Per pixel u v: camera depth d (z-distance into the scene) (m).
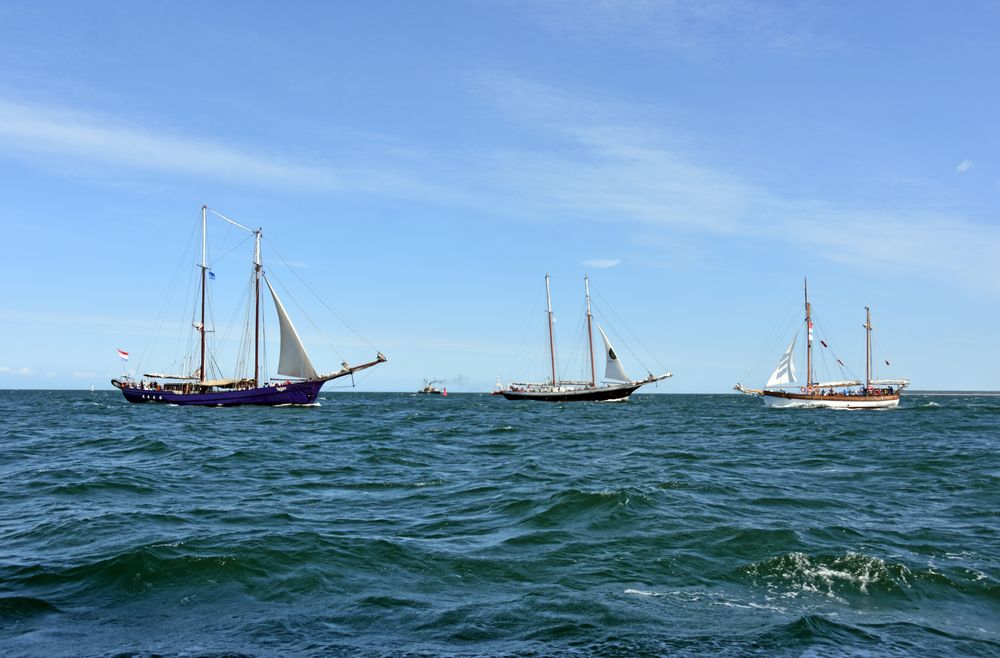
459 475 29.42
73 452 37.03
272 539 17.06
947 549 16.81
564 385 136.62
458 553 16.30
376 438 48.72
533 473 29.42
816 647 10.94
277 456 35.66
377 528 18.83
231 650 10.70
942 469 31.33
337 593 13.50
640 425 66.44
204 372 93.88
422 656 10.46
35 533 17.95
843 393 104.19
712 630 11.62
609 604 12.88
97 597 13.17
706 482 26.47
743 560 15.75
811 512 21.17
